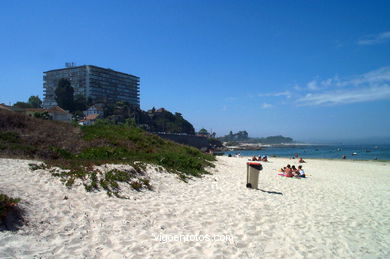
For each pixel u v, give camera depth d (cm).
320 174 2184
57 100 11544
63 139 1557
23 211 552
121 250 499
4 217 505
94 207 667
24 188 673
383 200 1180
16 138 1369
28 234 492
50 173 824
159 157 1358
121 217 641
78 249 481
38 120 1877
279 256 553
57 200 651
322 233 709
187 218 707
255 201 952
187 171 1281
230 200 925
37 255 438
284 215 827
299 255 566
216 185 1145
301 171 1847
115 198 751
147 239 560
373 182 1805
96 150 1346
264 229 691
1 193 594
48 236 503
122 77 14638
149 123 12462
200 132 17575
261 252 561
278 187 1304
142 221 643
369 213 946
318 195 1193
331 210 945
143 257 484
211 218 727
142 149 1673
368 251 621
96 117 9744
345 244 650
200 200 882
